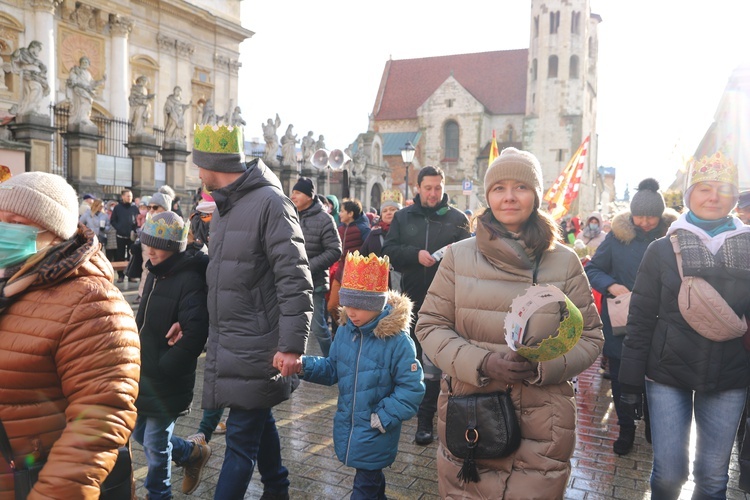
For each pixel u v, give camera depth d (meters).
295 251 3.06
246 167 3.28
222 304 3.11
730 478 4.29
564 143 55.97
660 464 3.03
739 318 2.81
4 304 1.76
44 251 1.79
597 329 2.46
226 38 38.62
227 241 3.12
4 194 1.82
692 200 3.02
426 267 5.20
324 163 12.27
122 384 1.80
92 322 1.77
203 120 26.69
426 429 4.82
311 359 3.40
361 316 3.21
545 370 2.22
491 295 2.38
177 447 3.64
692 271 2.85
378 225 7.14
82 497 1.70
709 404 2.96
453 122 61.09
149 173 20.95
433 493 3.90
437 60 66.25
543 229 2.43
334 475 4.14
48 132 17.33
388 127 65.12
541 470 2.32
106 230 14.40
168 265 3.45
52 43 27.25
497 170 2.41
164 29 34.03
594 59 62.75
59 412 1.83
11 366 1.74
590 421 5.57
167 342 3.49
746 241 2.86
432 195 5.14
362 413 3.18
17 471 1.77
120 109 30.91
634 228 4.72
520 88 61.41
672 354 2.95
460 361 2.33
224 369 3.09
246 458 3.13
